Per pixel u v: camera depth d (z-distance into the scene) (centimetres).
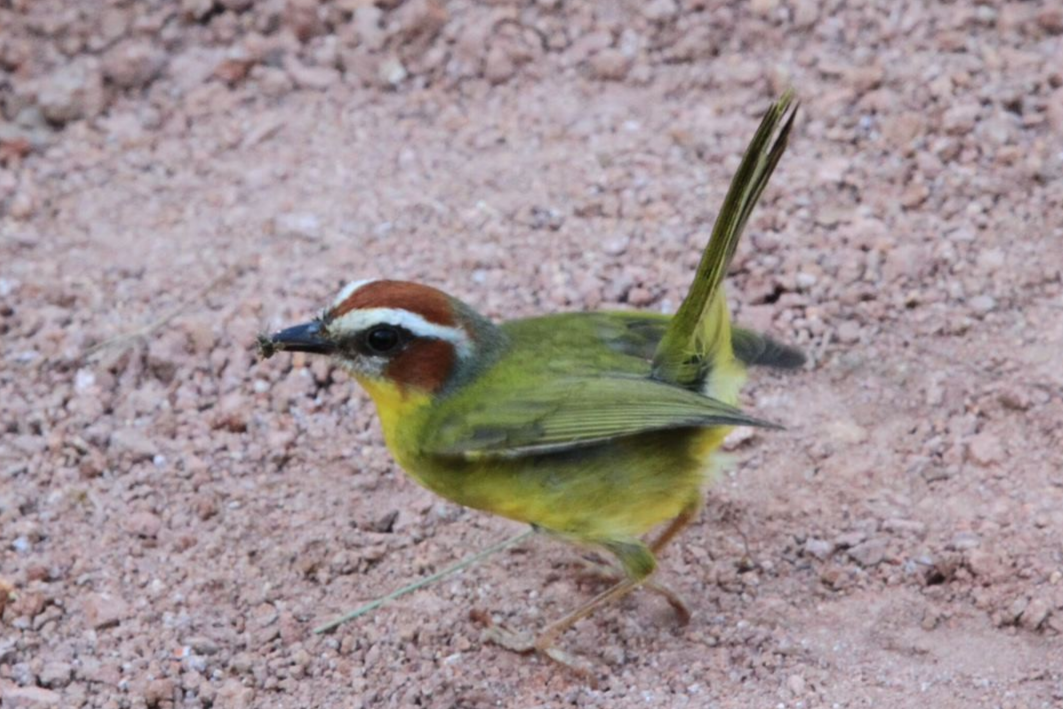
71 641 1150
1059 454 1253
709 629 1143
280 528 1252
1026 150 1524
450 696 1094
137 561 1222
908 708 1046
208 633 1154
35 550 1232
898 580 1170
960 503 1225
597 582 1200
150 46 1725
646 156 1577
